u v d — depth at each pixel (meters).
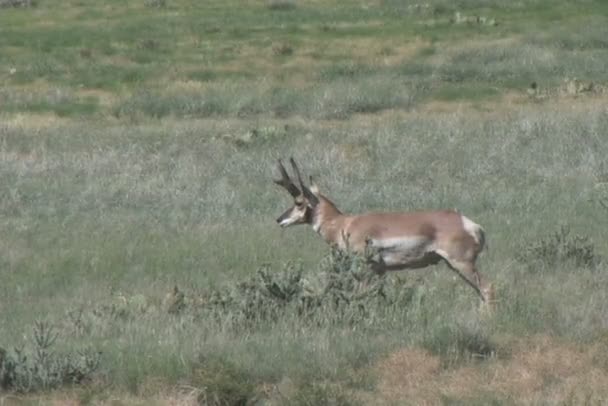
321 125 125.81
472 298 56.88
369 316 52.12
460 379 45.09
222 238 76.38
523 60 154.12
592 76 147.50
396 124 120.88
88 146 115.25
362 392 44.25
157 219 85.38
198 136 119.62
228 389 42.88
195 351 47.31
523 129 113.44
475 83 145.62
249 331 51.78
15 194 93.19
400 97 137.62
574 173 97.31
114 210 90.00
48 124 130.75
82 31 179.00
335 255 54.66
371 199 89.12
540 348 48.34
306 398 42.19
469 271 55.06
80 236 79.38
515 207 85.19
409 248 55.25
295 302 53.75
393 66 155.25
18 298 63.12
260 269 56.66
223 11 193.25
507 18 182.12
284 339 49.12
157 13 193.12
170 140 117.25
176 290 57.72
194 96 140.50
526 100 137.75
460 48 162.62
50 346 49.59
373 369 46.38
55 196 94.38
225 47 168.25
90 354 47.09
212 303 55.09
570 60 153.38
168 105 137.62
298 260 63.81
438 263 61.22
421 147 108.62
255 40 172.12
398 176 98.94
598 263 64.69
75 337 52.72
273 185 97.56
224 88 144.62
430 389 44.16
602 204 82.56
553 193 89.19
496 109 133.50
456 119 122.69
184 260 70.12
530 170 98.62
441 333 48.66
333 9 191.62
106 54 165.25
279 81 150.12
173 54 165.12
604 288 58.09
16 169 103.38
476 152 106.00
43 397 44.38
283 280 54.56
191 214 86.88
